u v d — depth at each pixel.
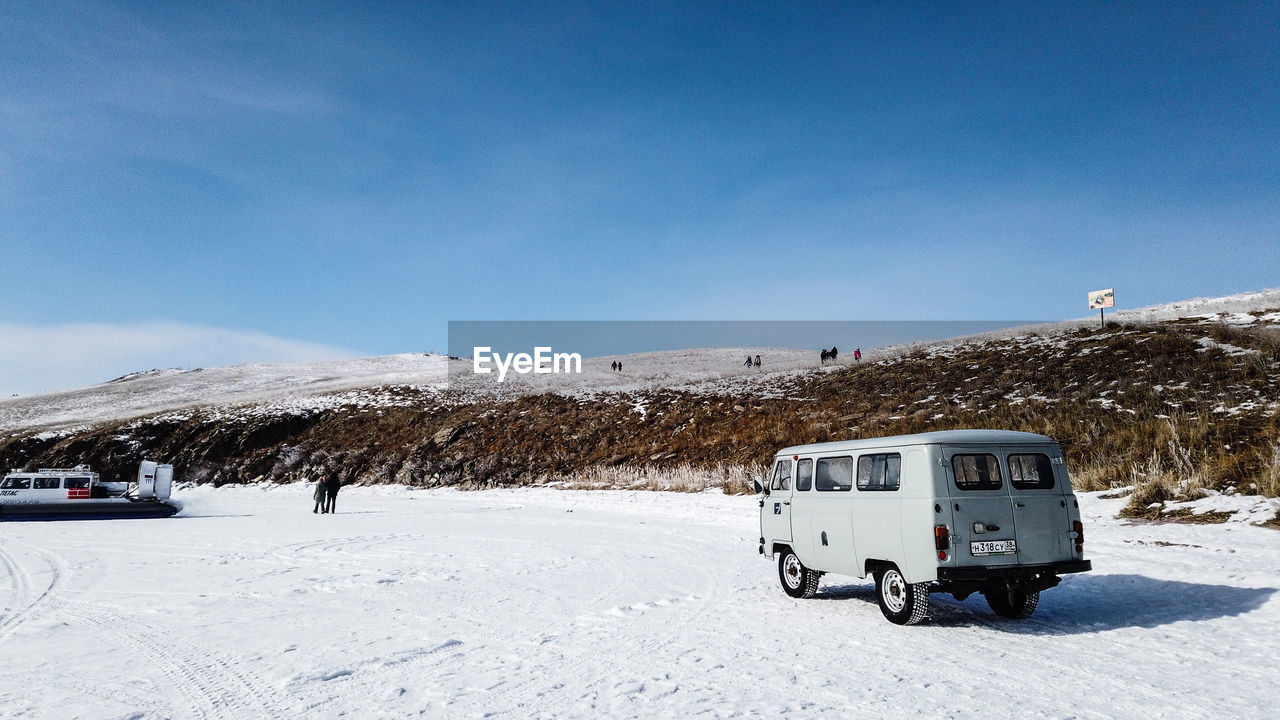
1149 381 27.00
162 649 7.62
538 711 5.42
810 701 5.50
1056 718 4.98
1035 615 8.43
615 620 8.68
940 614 8.75
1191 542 11.71
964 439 7.95
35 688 6.26
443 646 7.58
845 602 9.62
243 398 69.62
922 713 5.15
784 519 10.16
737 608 9.30
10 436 58.75
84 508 27.72
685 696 5.71
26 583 12.26
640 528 19.17
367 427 51.91
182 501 37.56
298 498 38.03
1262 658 6.21
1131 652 6.64
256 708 5.62
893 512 8.09
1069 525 8.05
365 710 5.53
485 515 24.89
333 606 9.91
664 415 42.09
